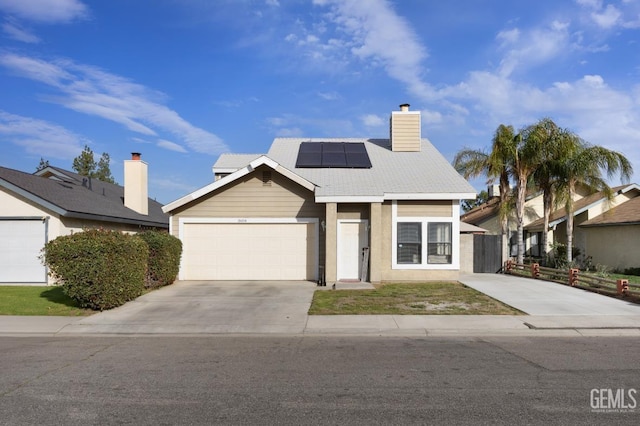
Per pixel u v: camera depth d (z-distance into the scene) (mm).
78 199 18172
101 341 8422
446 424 4484
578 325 9352
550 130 19094
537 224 24422
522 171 19719
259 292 13469
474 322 9672
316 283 15422
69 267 10484
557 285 14719
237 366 6613
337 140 22203
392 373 6227
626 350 7559
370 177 17016
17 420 4609
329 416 4695
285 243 16328
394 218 16156
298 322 9758
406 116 20328
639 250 19969
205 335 8930
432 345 7965
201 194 16141
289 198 16359
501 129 19422
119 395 5344
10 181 15594
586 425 4461
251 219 16312
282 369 6441
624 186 24156
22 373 6258
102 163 43156
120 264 11094
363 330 9164
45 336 8883
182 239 16359
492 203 28484
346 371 6320
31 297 12625
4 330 9227
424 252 16094
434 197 15797
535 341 8273
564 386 5625
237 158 21797
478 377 6016
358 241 15992
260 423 4527
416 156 19562
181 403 5078
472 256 19188
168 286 14766
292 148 20875
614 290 12711
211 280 16250
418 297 12508
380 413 4766
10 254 15664
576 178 19406
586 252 23547
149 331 9188
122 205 21984
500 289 13852
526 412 4781
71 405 5023
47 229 15719
